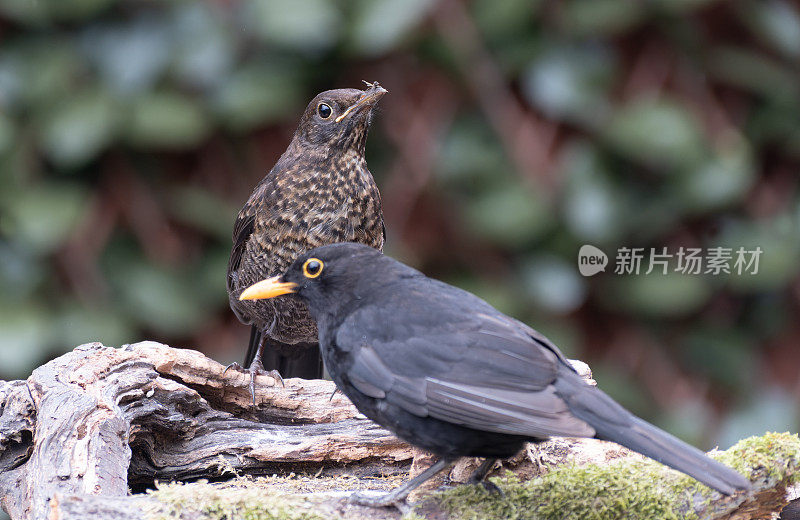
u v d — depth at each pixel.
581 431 5.82
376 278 6.85
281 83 10.84
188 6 10.80
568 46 11.09
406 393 6.30
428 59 11.13
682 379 11.56
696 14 11.41
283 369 9.99
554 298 10.90
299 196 8.74
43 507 6.69
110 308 10.85
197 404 8.12
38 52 10.71
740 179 11.01
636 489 6.61
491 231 10.86
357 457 8.13
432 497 6.73
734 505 6.60
